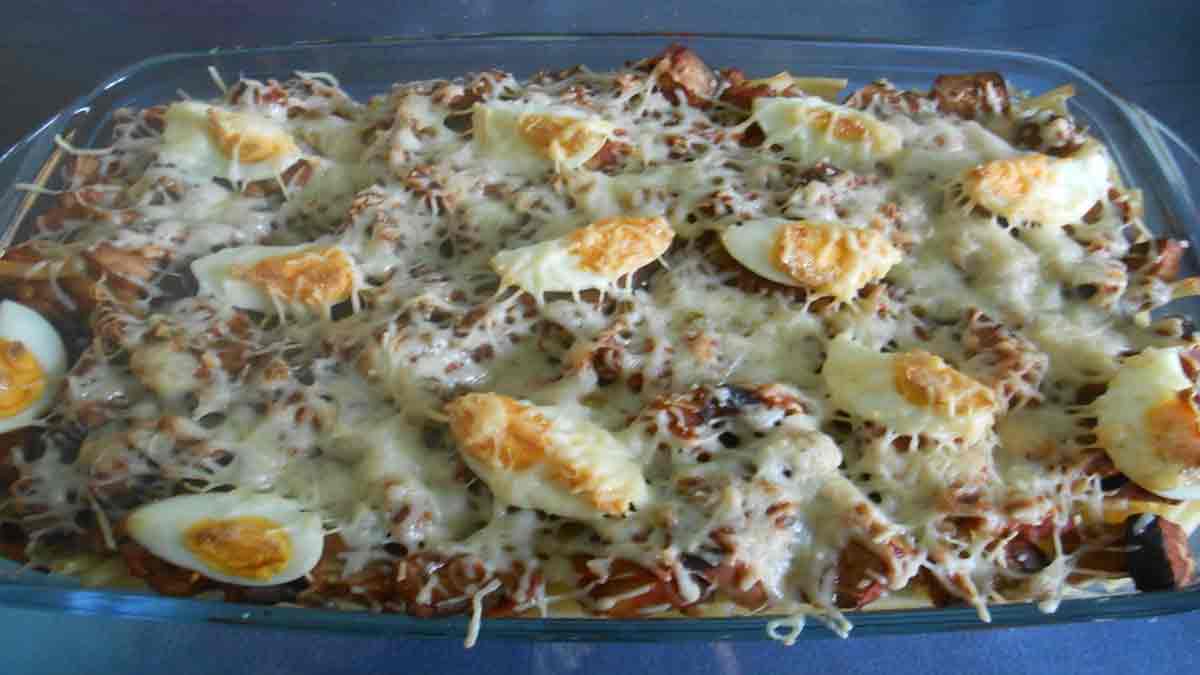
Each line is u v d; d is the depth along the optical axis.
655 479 0.31
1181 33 0.54
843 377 0.33
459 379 0.34
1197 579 0.32
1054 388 0.34
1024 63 0.45
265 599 0.31
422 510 0.31
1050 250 0.37
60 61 0.51
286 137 0.40
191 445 0.32
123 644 0.36
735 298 0.35
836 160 0.40
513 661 0.36
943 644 0.37
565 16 0.54
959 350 0.35
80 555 0.32
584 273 0.35
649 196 0.38
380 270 0.36
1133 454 0.32
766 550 0.30
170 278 0.36
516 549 0.31
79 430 0.33
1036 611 0.30
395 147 0.39
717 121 0.42
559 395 0.33
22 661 0.35
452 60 0.46
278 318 0.35
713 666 0.36
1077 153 0.40
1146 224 0.40
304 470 0.32
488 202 0.38
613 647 0.36
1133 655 0.36
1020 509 0.31
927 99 0.42
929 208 0.38
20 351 0.34
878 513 0.31
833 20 0.55
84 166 0.40
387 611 0.31
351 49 0.45
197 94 0.45
